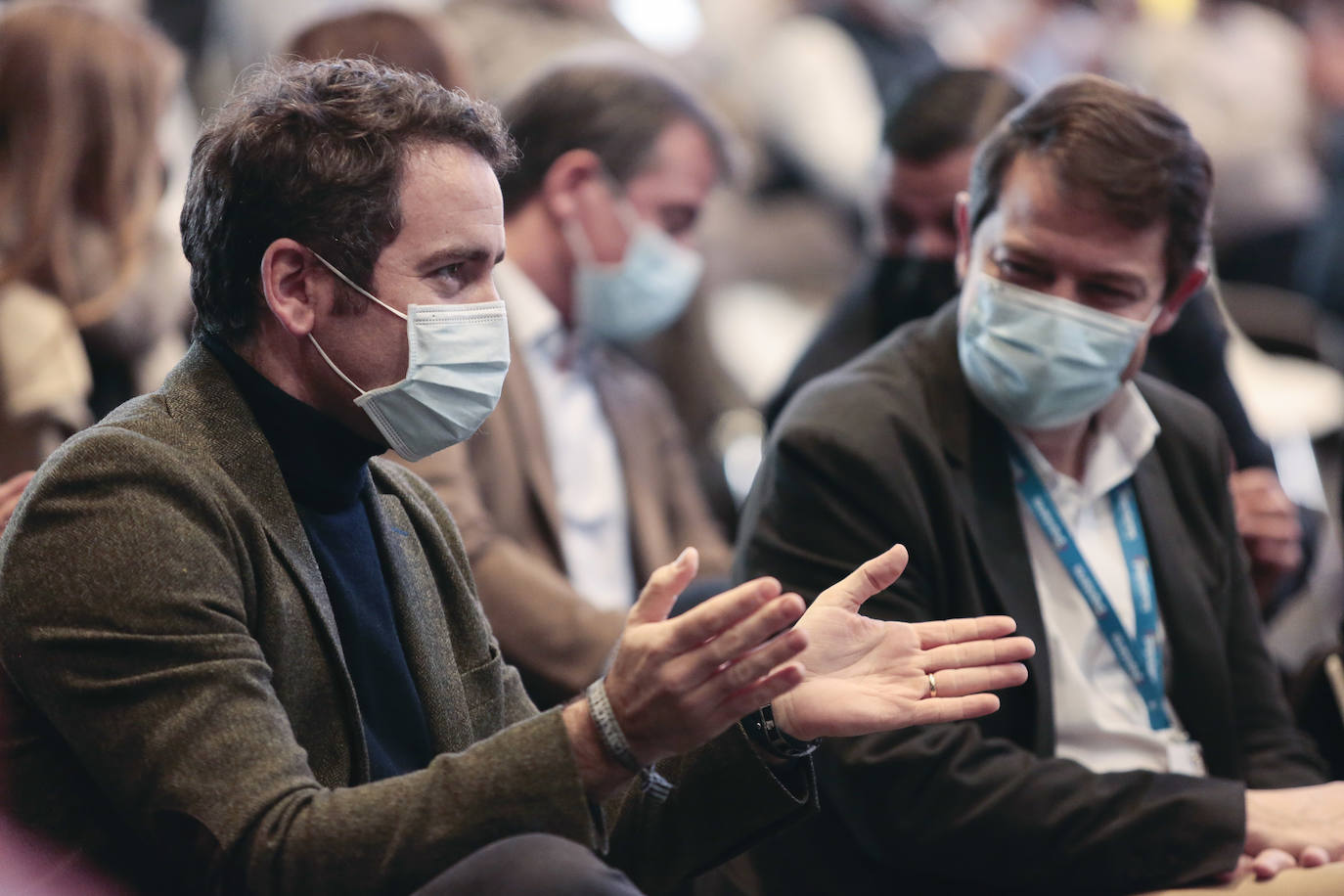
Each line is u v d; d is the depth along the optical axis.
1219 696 7.36
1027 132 6.97
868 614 6.80
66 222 9.41
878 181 10.05
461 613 6.03
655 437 10.45
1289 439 13.60
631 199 9.98
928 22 21.84
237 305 5.43
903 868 6.86
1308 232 17.56
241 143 5.34
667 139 10.05
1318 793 6.82
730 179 10.61
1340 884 6.48
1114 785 6.68
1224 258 17.62
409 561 5.89
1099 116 6.85
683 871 5.62
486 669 6.00
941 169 9.60
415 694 5.68
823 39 19.02
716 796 5.51
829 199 18.86
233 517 5.22
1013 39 19.81
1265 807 6.75
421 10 10.71
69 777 5.20
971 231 7.25
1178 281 7.06
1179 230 6.91
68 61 9.55
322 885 4.67
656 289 10.12
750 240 18.58
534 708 6.33
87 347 9.45
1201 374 9.54
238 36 17.12
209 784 4.75
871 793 6.70
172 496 5.11
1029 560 7.10
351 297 5.35
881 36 19.27
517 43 14.66
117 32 9.82
